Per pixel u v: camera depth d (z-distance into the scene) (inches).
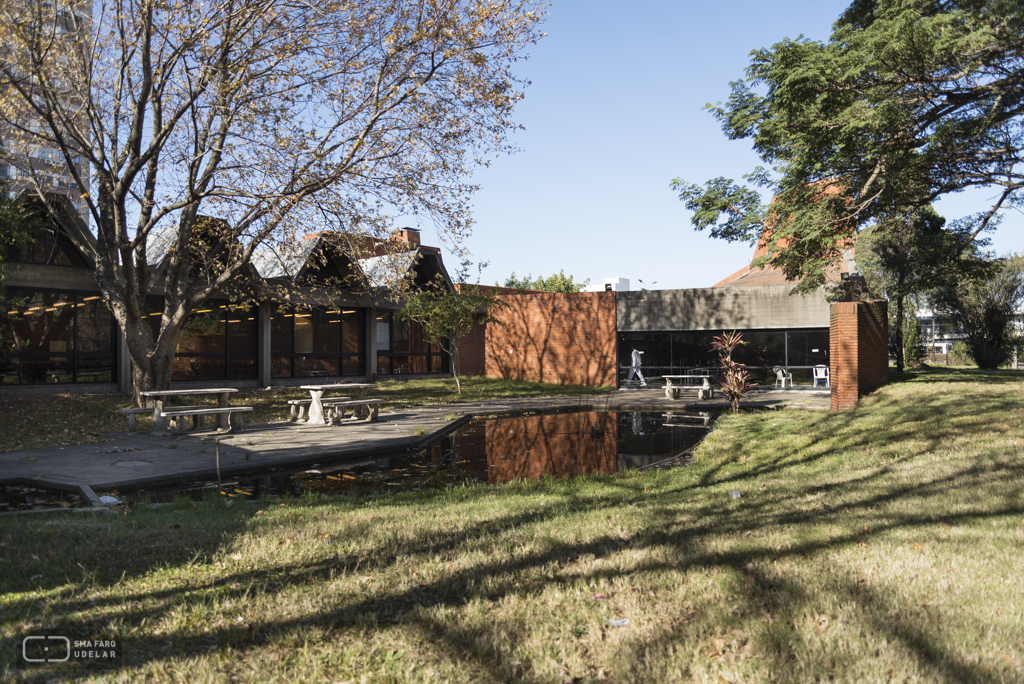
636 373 1066.1
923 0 511.8
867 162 550.9
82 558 177.8
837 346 577.6
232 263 619.5
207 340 832.3
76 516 238.1
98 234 582.6
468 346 1186.6
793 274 621.0
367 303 992.9
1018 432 366.9
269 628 131.5
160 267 628.4
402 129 560.1
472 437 511.2
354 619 135.5
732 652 117.8
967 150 567.2
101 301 738.2
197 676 111.8
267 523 218.7
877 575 154.4
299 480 339.3
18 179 610.9
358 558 177.3
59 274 695.7
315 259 922.7
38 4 498.6
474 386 967.0
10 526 214.7
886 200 556.4
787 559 167.9
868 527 198.1
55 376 700.0
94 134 554.9
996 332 1109.7
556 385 1039.6
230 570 168.6
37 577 161.8
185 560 177.6
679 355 1050.7
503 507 243.6
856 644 117.6
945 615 130.4
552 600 143.6
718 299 1021.8
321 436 471.5
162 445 421.4
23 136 581.6
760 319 1005.8
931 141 534.0
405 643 123.6
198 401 673.0
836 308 577.3
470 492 284.5
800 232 570.3
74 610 141.1
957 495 237.6
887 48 464.8
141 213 577.9
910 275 705.6
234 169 548.1
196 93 507.2
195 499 286.8
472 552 180.2
